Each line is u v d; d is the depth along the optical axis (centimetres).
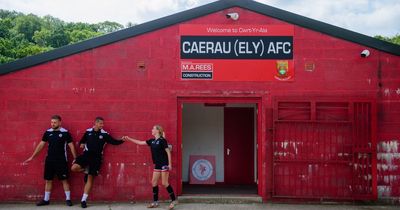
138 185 974
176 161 978
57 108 974
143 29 981
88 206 937
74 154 946
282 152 967
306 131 966
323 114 966
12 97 970
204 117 1284
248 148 1270
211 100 984
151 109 980
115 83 980
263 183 975
